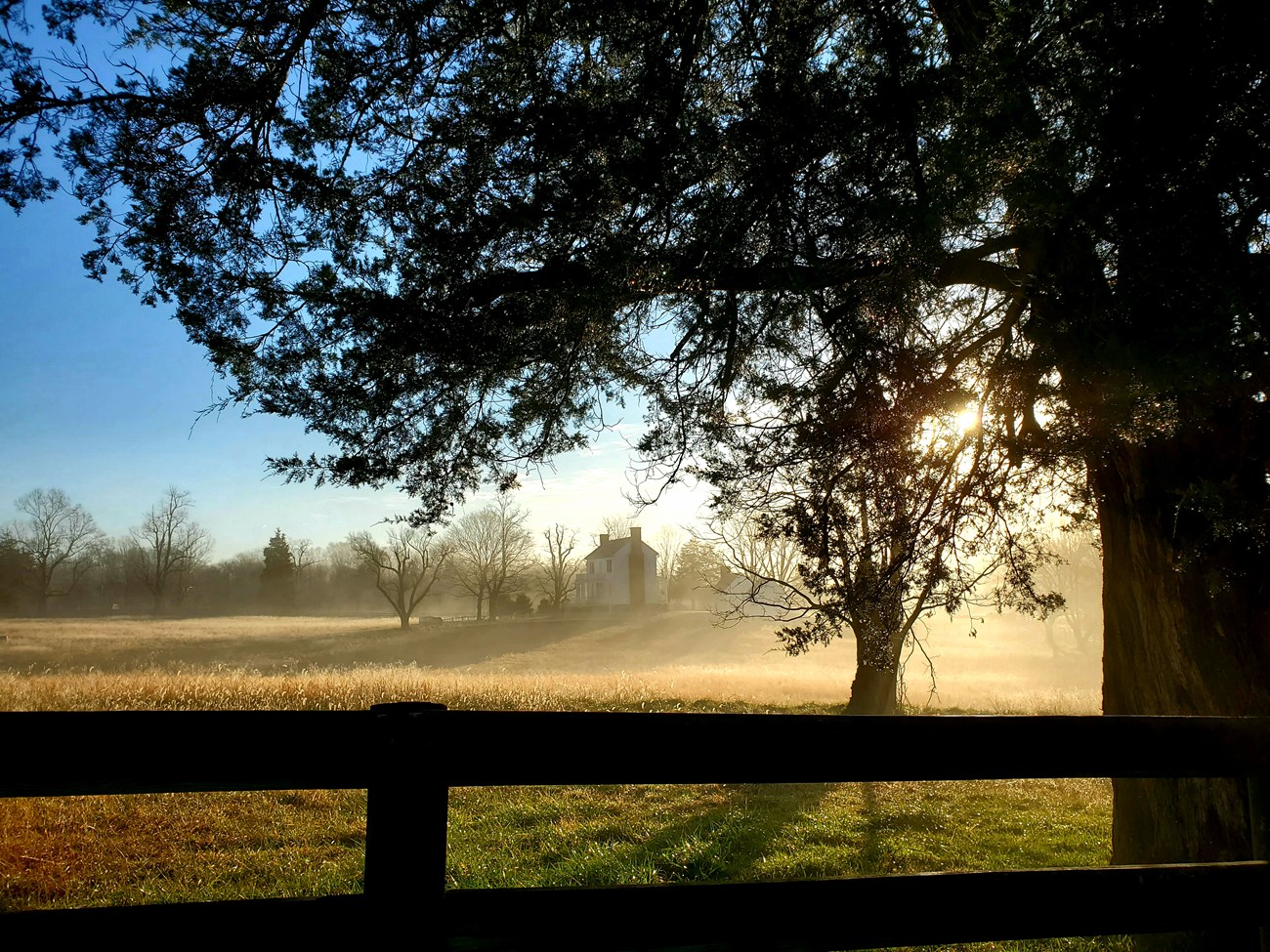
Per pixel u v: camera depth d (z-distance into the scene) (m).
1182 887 2.15
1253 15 3.19
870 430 4.91
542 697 19.09
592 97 5.00
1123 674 5.25
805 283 4.91
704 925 1.86
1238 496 4.00
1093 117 3.59
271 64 4.85
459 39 4.80
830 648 53.19
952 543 5.23
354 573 119.25
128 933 1.61
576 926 1.79
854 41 4.71
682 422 5.75
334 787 1.75
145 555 106.56
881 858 7.43
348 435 5.30
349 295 4.95
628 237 4.93
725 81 5.33
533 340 5.45
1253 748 2.28
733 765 1.94
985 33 4.32
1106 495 5.41
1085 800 10.34
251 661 52.06
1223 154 3.48
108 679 18.38
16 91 4.39
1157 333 3.63
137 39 4.67
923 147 4.55
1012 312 4.68
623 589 93.56
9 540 94.75
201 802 8.87
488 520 81.19
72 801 8.48
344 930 1.68
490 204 4.90
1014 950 4.78
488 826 8.41
